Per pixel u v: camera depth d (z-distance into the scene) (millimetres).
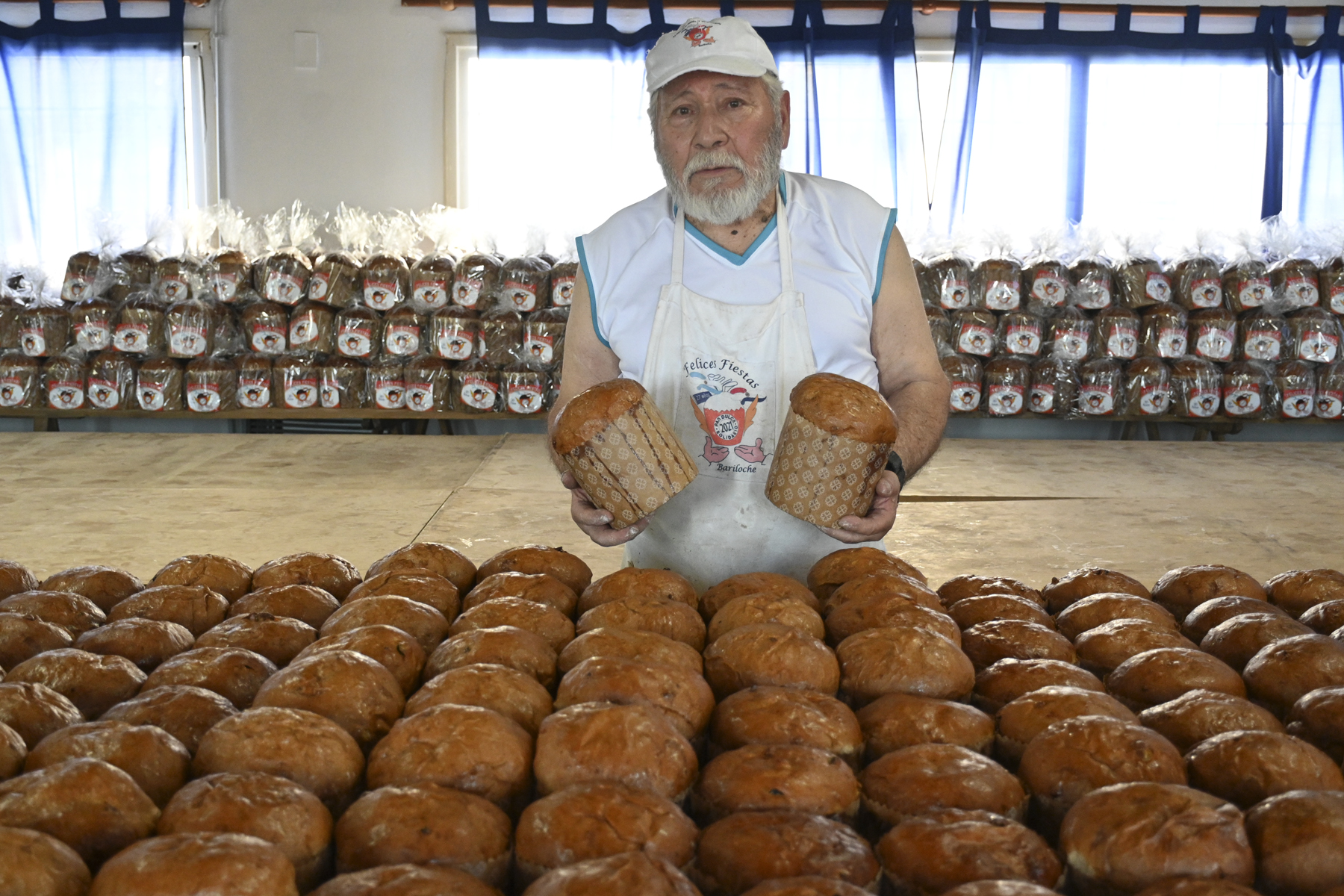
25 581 1670
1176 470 4645
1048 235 5871
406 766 1099
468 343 5715
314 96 6641
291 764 1095
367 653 1319
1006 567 3277
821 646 1347
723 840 992
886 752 1212
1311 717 1206
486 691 1220
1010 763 1220
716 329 2113
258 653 1416
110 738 1105
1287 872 944
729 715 1226
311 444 5000
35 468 4383
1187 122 6484
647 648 1332
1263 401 5762
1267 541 3488
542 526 3699
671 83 2021
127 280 5820
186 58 6582
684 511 2184
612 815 993
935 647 1326
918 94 6398
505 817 1048
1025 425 6344
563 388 2322
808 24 6312
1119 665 1408
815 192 2182
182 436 5141
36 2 6297
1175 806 977
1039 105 6477
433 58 6598
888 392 2307
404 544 3434
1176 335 5672
